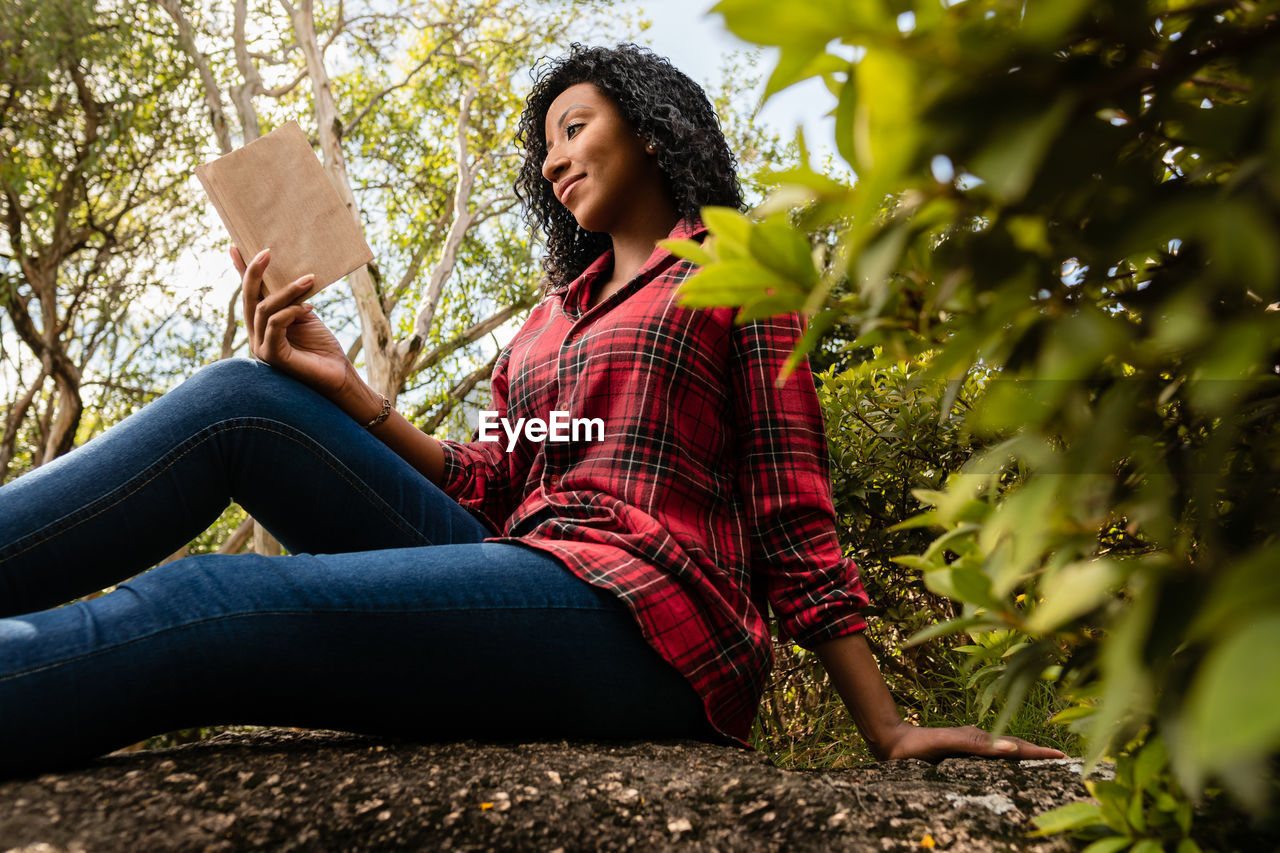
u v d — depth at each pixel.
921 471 2.02
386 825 0.78
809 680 2.12
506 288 7.96
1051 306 0.45
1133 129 0.38
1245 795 0.35
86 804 0.77
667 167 1.44
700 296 0.47
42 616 0.86
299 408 1.25
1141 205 0.38
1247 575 0.28
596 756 0.95
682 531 1.13
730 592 1.13
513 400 1.42
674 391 1.18
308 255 1.32
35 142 7.53
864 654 1.13
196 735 4.05
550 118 1.53
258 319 1.30
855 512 2.05
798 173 0.41
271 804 0.79
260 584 0.92
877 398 2.07
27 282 7.70
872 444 2.04
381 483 1.30
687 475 1.17
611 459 1.17
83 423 8.66
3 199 7.61
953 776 0.95
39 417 8.45
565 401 1.26
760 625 1.13
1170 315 0.37
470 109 8.45
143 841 0.73
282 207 1.33
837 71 0.39
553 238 1.81
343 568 0.96
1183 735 0.40
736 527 1.21
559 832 0.79
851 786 0.88
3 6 6.74
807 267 0.47
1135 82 0.36
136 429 1.15
